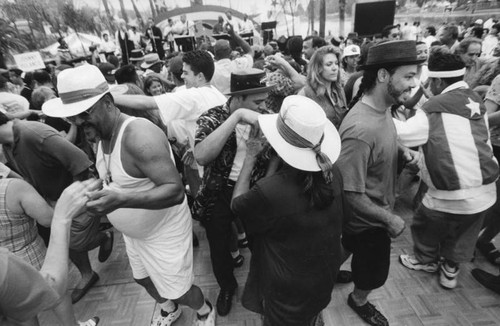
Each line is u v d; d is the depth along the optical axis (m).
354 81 2.98
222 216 1.90
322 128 1.07
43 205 1.58
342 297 2.19
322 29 17.06
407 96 1.43
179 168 3.19
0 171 1.59
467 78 3.36
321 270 1.22
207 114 1.75
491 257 2.42
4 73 5.81
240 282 2.40
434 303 2.11
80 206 0.99
